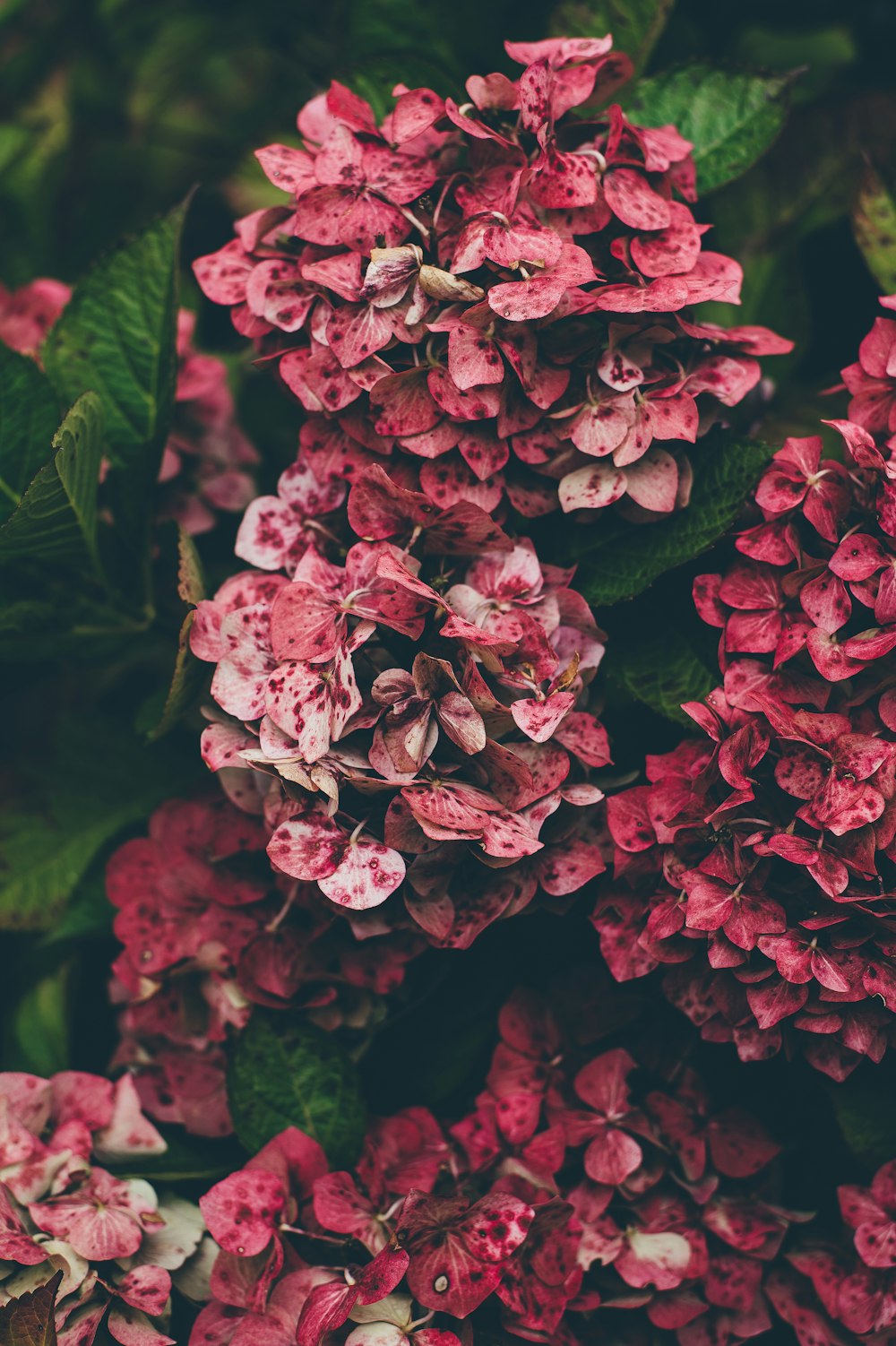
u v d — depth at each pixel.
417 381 0.80
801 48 1.04
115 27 1.10
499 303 0.79
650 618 0.86
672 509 0.83
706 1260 0.84
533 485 0.83
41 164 1.10
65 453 0.84
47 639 0.92
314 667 0.80
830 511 0.81
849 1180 0.87
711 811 0.81
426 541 0.81
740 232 0.97
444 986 0.88
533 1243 0.83
